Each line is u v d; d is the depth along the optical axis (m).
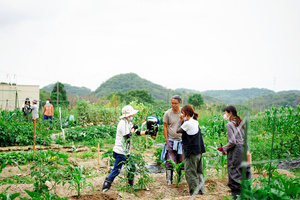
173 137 6.21
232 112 4.92
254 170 6.93
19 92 24.67
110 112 18.89
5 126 10.56
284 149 8.05
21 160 7.63
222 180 6.27
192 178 5.18
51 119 16.58
